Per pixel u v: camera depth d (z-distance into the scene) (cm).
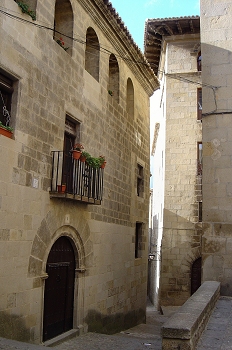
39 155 906
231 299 1002
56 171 972
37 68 910
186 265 2041
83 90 1148
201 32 1209
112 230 1353
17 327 813
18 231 823
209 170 1136
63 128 1022
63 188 949
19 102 839
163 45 2259
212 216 1114
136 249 1700
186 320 568
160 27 2139
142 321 1683
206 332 671
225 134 1142
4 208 780
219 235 1102
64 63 1038
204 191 1130
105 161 1198
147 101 1875
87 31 1248
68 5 1098
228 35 1189
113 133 1389
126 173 1523
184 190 2089
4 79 826
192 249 2045
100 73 1283
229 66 1171
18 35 841
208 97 1170
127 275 1499
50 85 965
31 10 912
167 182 2111
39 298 897
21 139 841
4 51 793
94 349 950
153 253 2991
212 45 1195
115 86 1459
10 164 801
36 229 888
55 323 998
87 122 1172
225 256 1091
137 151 1678
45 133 935
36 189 890
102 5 1202
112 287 1342
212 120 1155
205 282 1036
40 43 927
